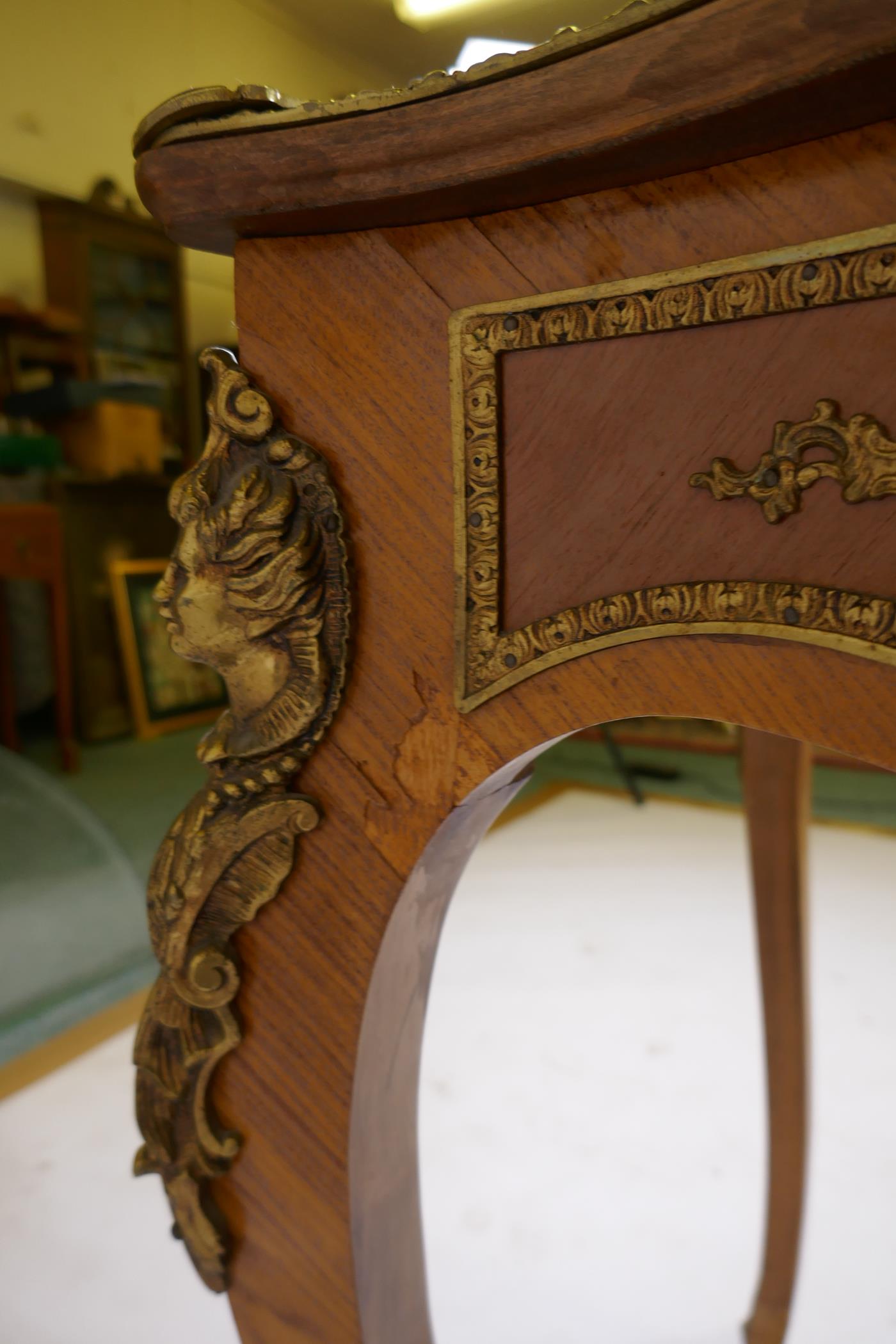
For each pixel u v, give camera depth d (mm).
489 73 218
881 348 208
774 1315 744
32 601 2781
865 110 194
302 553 281
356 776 301
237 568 287
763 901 707
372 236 269
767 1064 729
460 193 239
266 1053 335
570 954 1550
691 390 232
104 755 2723
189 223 278
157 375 3111
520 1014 1343
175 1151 351
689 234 225
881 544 213
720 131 203
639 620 247
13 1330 802
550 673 266
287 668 294
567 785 2615
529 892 1843
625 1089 1148
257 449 290
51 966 1498
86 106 2697
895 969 1451
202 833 315
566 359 248
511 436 260
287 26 2270
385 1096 358
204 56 2441
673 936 1611
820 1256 870
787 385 220
